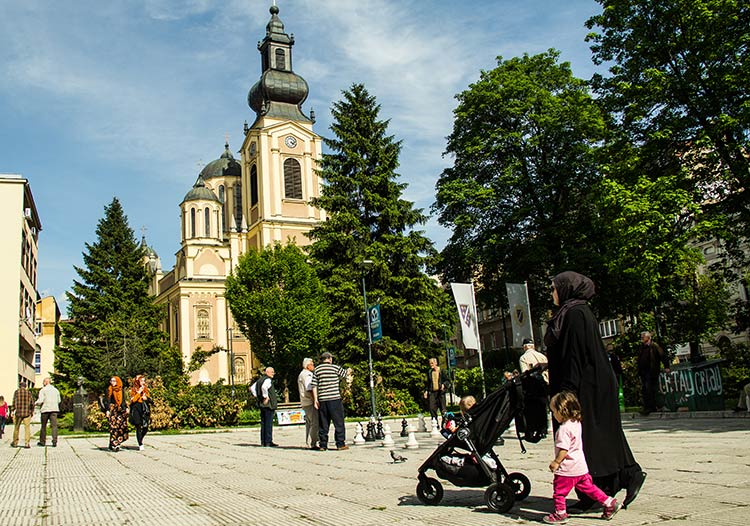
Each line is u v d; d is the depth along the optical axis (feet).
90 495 27.32
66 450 57.67
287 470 34.35
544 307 114.62
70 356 153.38
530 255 107.34
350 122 125.70
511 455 34.91
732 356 88.89
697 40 80.28
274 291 160.97
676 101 82.12
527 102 114.42
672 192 76.18
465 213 117.39
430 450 41.50
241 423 94.22
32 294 162.91
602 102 90.99
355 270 116.57
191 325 238.89
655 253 76.02
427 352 120.57
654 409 59.82
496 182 117.50
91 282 162.09
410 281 117.60
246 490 26.84
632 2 85.25
